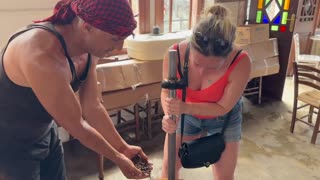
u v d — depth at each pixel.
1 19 1.89
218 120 1.33
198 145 1.20
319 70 2.43
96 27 0.75
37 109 0.93
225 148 1.35
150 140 2.58
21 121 0.93
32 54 0.75
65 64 0.80
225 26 0.99
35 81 0.74
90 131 0.88
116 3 0.74
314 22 4.28
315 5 4.09
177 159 1.34
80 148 2.43
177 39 2.43
